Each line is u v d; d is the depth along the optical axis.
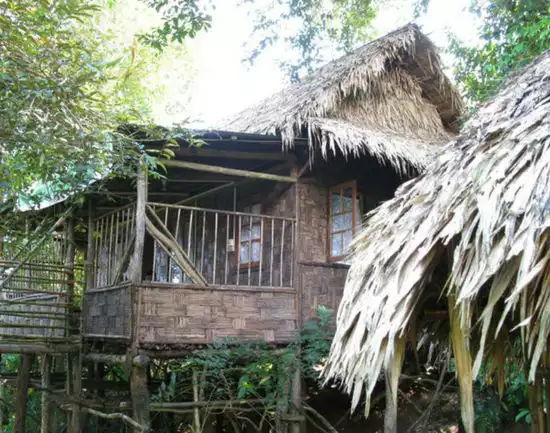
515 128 3.71
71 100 4.89
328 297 7.33
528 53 9.14
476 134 4.46
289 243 7.46
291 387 6.83
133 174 5.73
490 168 3.44
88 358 7.22
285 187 7.64
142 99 11.95
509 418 8.14
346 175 7.96
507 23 9.75
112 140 5.36
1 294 7.88
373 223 4.58
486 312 2.99
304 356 6.86
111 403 7.55
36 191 7.13
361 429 8.72
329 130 6.77
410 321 3.80
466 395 3.39
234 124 9.16
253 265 7.97
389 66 9.38
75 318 7.58
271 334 6.77
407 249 3.60
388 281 3.66
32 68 4.75
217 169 6.75
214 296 6.46
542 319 2.80
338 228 7.59
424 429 7.75
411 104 9.56
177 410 6.44
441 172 4.21
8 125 4.54
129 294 6.07
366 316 3.66
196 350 6.29
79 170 5.19
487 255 3.01
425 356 8.16
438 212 3.58
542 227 2.80
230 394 6.63
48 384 8.85
